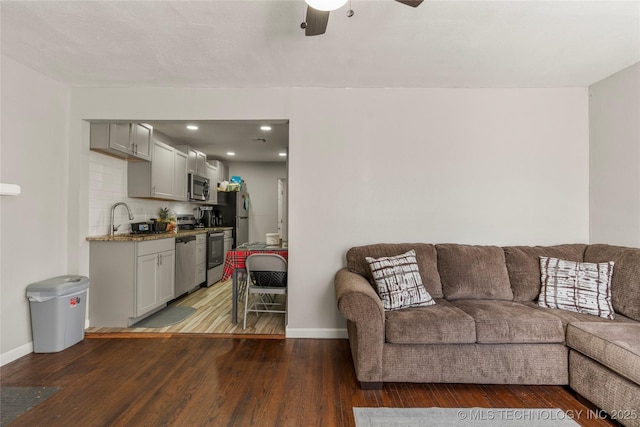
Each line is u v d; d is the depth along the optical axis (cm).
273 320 344
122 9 183
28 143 256
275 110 297
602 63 250
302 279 296
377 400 193
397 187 297
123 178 379
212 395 198
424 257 269
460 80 282
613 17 190
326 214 297
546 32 206
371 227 297
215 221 617
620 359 161
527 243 295
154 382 212
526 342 204
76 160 297
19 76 248
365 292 207
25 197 254
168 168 430
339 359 249
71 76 274
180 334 300
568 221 295
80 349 264
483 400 194
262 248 349
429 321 207
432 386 210
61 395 196
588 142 295
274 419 175
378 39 215
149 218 436
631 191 255
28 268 257
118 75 272
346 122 297
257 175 696
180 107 297
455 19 192
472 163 297
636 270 217
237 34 210
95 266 313
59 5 179
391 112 298
